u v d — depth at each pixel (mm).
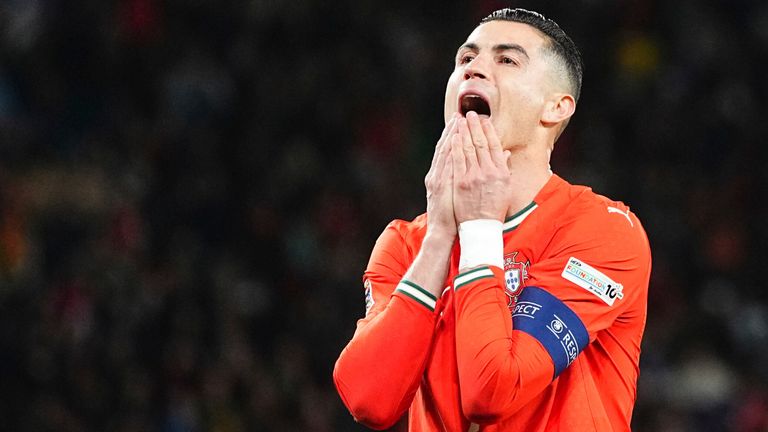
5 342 33750
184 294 37375
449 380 10984
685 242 47594
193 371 35219
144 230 40750
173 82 48344
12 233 38719
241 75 49594
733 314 45750
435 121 51469
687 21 56656
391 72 52156
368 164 48188
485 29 11750
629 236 11312
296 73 50312
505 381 10250
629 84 54281
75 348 34438
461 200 11016
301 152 47250
